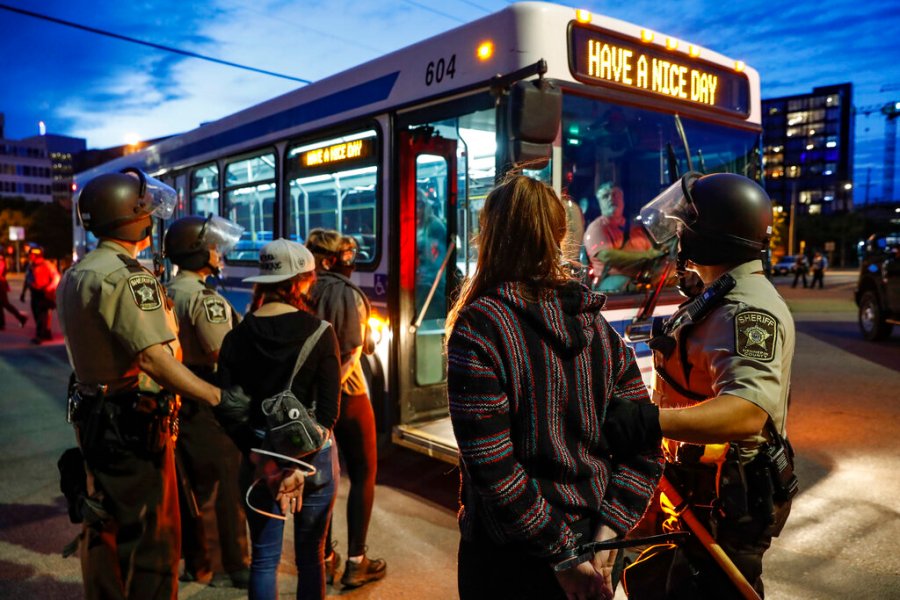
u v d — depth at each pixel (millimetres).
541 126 3422
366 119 5074
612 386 1569
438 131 4855
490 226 1545
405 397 4895
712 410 1681
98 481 2383
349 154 5281
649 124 4398
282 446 2342
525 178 1559
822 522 4086
